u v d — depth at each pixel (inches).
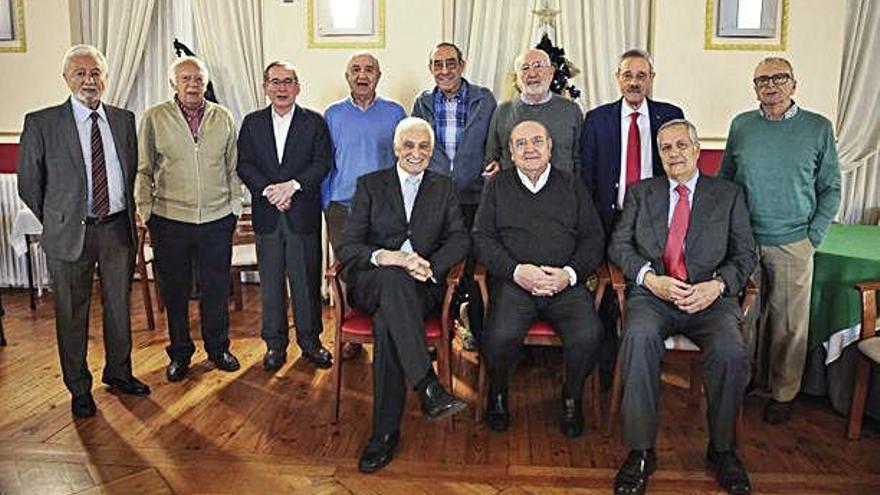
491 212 123.4
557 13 191.6
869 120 195.0
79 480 102.6
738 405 103.3
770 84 115.2
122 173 123.6
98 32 206.4
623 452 112.1
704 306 108.0
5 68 206.5
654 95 189.5
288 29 194.9
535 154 118.9
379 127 145.9
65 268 119.3
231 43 202.2
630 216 117.4
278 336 145.3
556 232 120.2
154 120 134.0
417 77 193.9
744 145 119.3
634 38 193.6
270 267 142.5
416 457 110.2
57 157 117.2
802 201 116.9
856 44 192.4
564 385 117.9
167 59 210.4
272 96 138.0
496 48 195.5
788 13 185.3
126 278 128.5
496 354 115.2
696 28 186.7
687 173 113.3
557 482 103.3
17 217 183.8
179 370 139.3
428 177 123.1
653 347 103.5
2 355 153.3
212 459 109.0
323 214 155.9
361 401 130.0
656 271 114.4
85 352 123.7
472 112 144.0
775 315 120.6
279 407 127.4
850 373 121.7
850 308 120.2
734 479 100.9
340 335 118.2
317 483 102.7
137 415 123.8
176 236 135.9
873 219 196.7
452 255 118.4
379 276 110.6
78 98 118.0
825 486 102.2
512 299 117.5
